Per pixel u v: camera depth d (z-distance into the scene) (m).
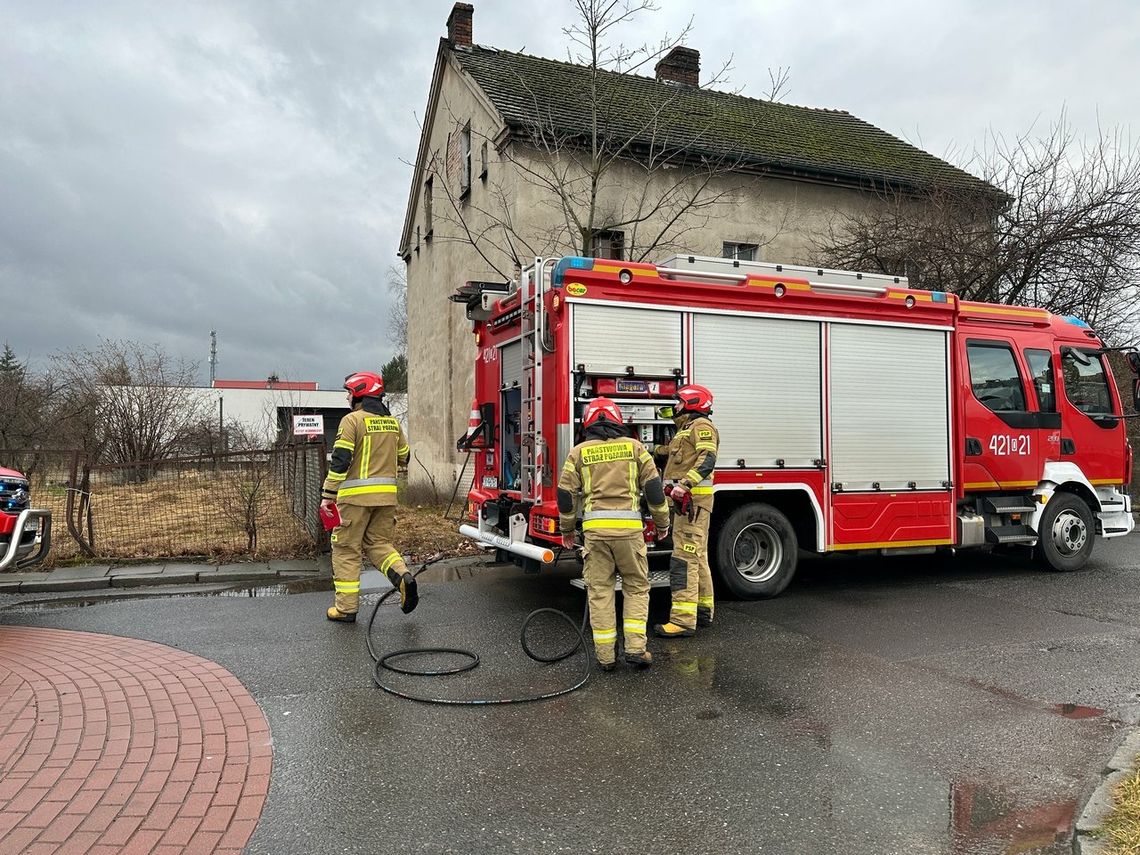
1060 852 3.12
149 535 9.97
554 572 8.91
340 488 6.64
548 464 6.53
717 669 5.43
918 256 13.56
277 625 6.58
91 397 20.61
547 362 6.59
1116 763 3.75
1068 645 5.99
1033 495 8.76
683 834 3.27
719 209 14.63
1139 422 14.38
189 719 4.47
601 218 13.32
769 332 7.32
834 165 15.57
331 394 48.31
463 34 16.14
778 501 7.71
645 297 6.81
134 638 6.16
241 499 9.80
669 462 6.57
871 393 7.79
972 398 8.34
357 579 6.72
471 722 4.49
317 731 4.34
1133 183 12.86
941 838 3.23
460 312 15.17
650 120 13.27
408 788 3.69
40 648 5.86
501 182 13.23
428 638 6.19
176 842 3.17
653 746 4.16
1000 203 13.88
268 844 3.18
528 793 3.64
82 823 3.30
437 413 16.83
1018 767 3.90
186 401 22.12
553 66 15.97
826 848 3.16
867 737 4.27
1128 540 11.38
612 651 5.35
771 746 4.16
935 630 6.42
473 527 7.96
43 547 6.90
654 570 6.96
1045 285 13.43
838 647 5.94
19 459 10.41
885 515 7.81
